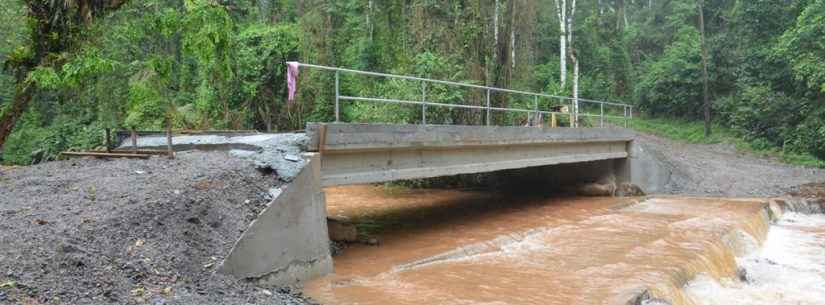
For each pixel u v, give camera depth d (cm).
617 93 4116
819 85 2452
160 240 649
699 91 3388
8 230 611
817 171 2325
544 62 3969
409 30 2242
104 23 1058
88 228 631
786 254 1218
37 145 2330
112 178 796
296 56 2222
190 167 833
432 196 1872
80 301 520
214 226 701
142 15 1075
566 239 1128
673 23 4166
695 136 3200
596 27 4297
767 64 2958
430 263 926
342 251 1013
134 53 1192
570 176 2033
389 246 1059
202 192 746
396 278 820
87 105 1894
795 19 2933
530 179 2100
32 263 553
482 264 916
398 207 1611
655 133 3400
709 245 1053
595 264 905
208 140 1006
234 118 2106
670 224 1292
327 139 897
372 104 1972
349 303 690
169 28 1000
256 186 791
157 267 608
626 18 5088
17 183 789
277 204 757
